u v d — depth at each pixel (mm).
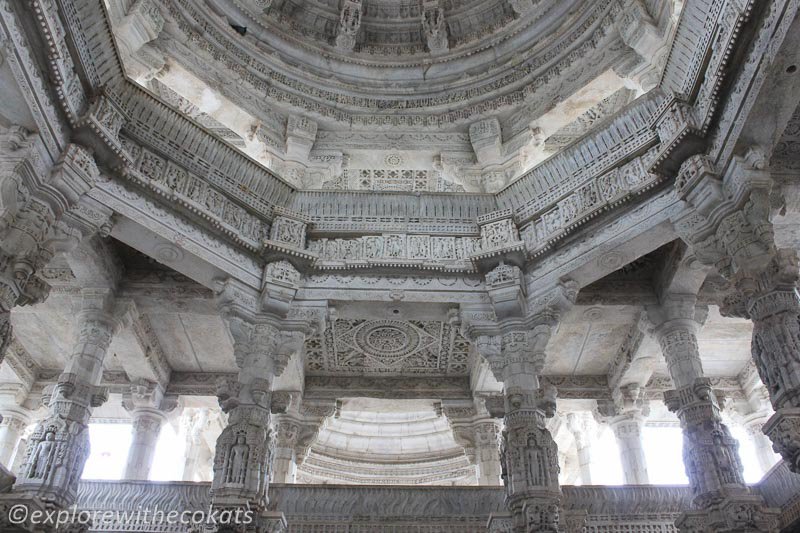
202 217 13859
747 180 11195
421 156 21016
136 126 13719
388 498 15180
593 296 16328
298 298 14688
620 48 18703
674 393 14336
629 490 15133
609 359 19953
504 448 13297
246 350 13797
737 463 12758
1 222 10461
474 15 22844
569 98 19422
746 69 10867
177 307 16344
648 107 14070
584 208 14320
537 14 21188
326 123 20906
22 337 19047
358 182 23000
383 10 23703
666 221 12844
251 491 12109
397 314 15258
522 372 13820
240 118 19844
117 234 13148
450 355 20047
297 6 22734
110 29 12609
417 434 28484
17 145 10734
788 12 9641
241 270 14305
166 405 19922
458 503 15125
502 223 15414
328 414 20328
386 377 21094
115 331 15430
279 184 15758
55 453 12477
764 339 10516
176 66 18594
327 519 14836
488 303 14859
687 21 12398
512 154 20016
